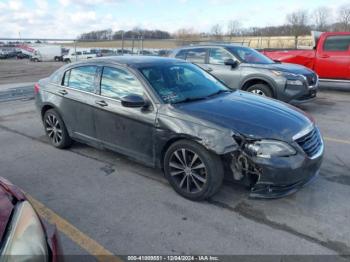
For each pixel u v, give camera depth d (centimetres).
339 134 569
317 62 1009
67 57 3772
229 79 755
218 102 369
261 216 314
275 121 323
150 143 367
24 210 190
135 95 359
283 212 320
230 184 378
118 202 346
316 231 289
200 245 273
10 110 809
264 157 296
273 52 1106
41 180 402
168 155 351
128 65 400
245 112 339
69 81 473
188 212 323
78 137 471
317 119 683
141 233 291
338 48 971
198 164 331
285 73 690
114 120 400
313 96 734
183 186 349
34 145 537
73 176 412
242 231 290
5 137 582
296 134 312
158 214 321
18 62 4006
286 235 284
